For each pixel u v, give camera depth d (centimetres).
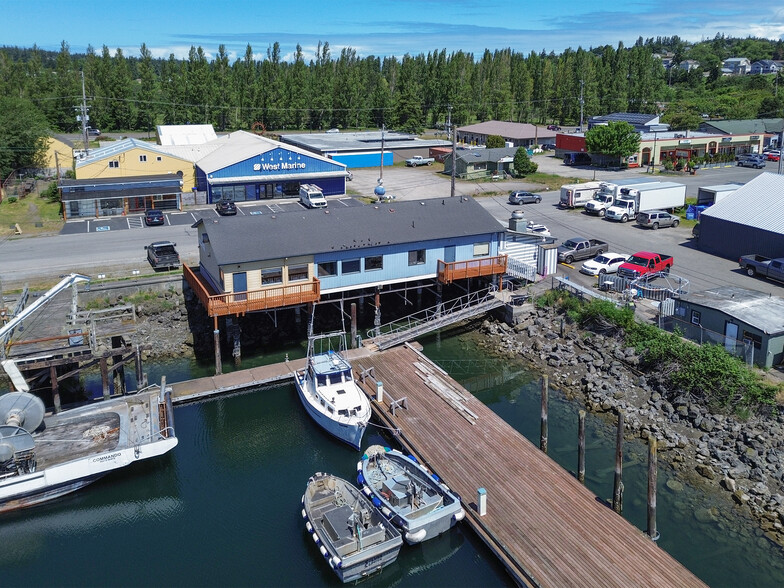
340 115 17038
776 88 17062
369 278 4425
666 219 6719
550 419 3609
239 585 2497
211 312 3891
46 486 2911
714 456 3158
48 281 4900
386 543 2489
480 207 4984
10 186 7844
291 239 4234
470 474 2956
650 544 2508
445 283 4659
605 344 4172
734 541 2633
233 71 18150
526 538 2541
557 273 5325
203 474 3203
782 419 3262
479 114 17462
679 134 10912
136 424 3331
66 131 14900
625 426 3491
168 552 2689
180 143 10219
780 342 3644
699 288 4838
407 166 10862
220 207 7050
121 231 6394
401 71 16075
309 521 2677
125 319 3831
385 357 4203
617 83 16712
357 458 3284
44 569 2617
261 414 3709
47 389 3922
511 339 4553
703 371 3506
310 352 4003
